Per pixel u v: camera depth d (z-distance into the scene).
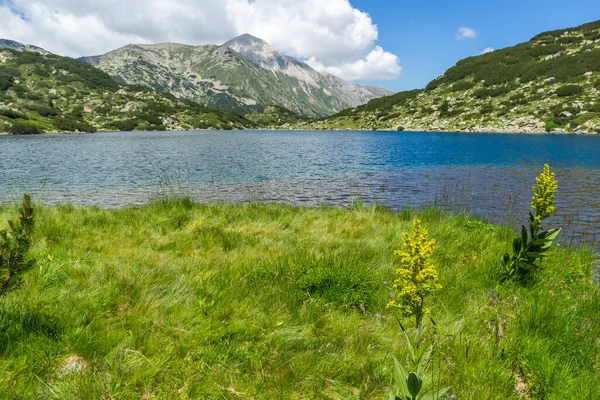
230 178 32.50
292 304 5.80
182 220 11.93
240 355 4.45
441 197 23.11
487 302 5.95
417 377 2.69
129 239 9.48
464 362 4.27
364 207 16.45
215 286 6.32
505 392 3.88
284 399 3.77
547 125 133.75
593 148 62.91
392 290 6.18
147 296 5.73
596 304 5.78
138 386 3.92
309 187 27.55
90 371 4.04
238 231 10.43
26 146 79.62
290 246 8.97
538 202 6.76
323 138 121.25
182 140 109.56
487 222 13.30
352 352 4.58
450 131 157.88
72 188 26.97
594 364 4.40
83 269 6.84
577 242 12.43
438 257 8.30
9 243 4.44
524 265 6.72
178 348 4.48
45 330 4.64
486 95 192.62
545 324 5.06
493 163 42.88
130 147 76.56
